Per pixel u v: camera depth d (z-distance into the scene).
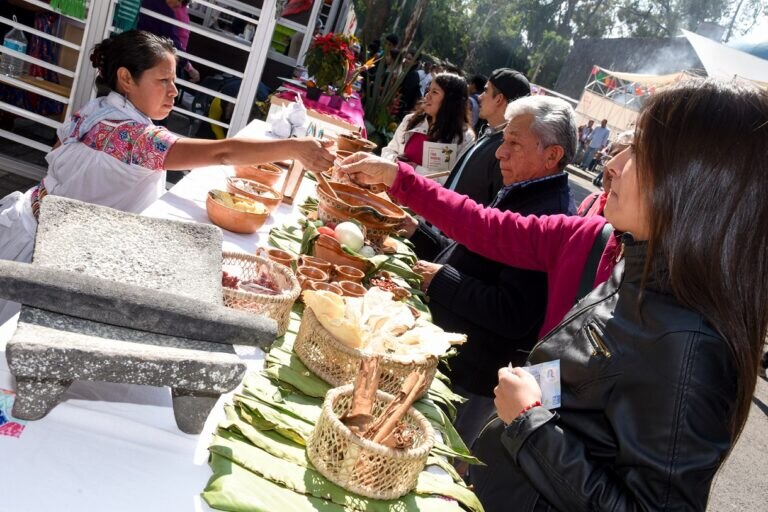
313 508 1.16
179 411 1.22
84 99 4.73
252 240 2.35
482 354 2.59
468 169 3.70
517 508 1.51
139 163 2.38
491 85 4.23
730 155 1.15
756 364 1.17
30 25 4.84
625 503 1.18
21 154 5.30
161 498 1.09
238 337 1.24
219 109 6.14
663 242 1.20
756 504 4.35
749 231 1.15
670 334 1.17
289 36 8.46
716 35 25.86
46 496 1.01
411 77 10.46
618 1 49.75
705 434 1.13
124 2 4.61
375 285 2.19
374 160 2.44
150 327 1.18
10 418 1.13
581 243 2.02
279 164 3.45
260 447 1.26
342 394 1.37
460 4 43.53
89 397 1.28
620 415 1.20
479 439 1.72
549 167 2.66
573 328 1.42
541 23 47.88
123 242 1.44
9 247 2.37
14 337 1.04
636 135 1.26
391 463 1.22
